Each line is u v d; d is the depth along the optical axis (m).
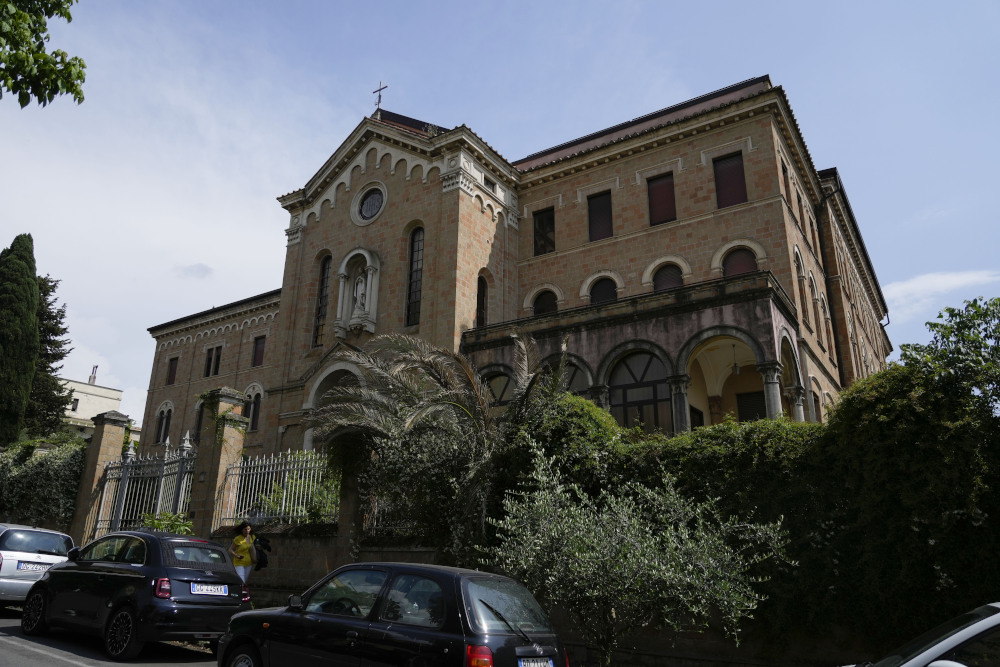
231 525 15.64
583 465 11.23
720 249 22.50
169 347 42.56
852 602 8.65
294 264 28.08
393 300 24.48
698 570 8.22
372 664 6.25
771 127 22.72
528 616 6.69
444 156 24.94
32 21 10.17
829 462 9.20
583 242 25.72
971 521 7.96
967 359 8.52
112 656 9.36
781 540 9.05
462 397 12.48
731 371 22.36
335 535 13.59
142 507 17.75
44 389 37.69
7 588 12.23
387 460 12.64
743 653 9.43
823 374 23.72
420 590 6.55
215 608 9.80
